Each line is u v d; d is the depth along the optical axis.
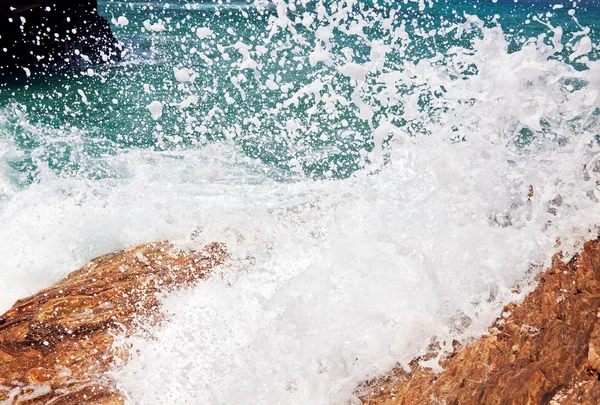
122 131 7.89
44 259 3.68
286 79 8.67
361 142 6.32
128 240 3.70
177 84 9.79
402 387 2.25
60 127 8.13
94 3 14.01
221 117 7.81
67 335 2.79
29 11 12.38
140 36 15.74
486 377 2.09
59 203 4.21
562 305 2.25
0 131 7.70
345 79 8.33
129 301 3.00
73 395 2.47
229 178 4.91
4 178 5.86
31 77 11.98
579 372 1.91
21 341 2.77
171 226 3.69
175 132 7.71
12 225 3.95
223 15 17.25
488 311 2.44
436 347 2.39
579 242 2.61
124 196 4.25
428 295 2.55
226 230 3.58
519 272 2.57
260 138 6.54
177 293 3.05
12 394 2.49
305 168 5.69
